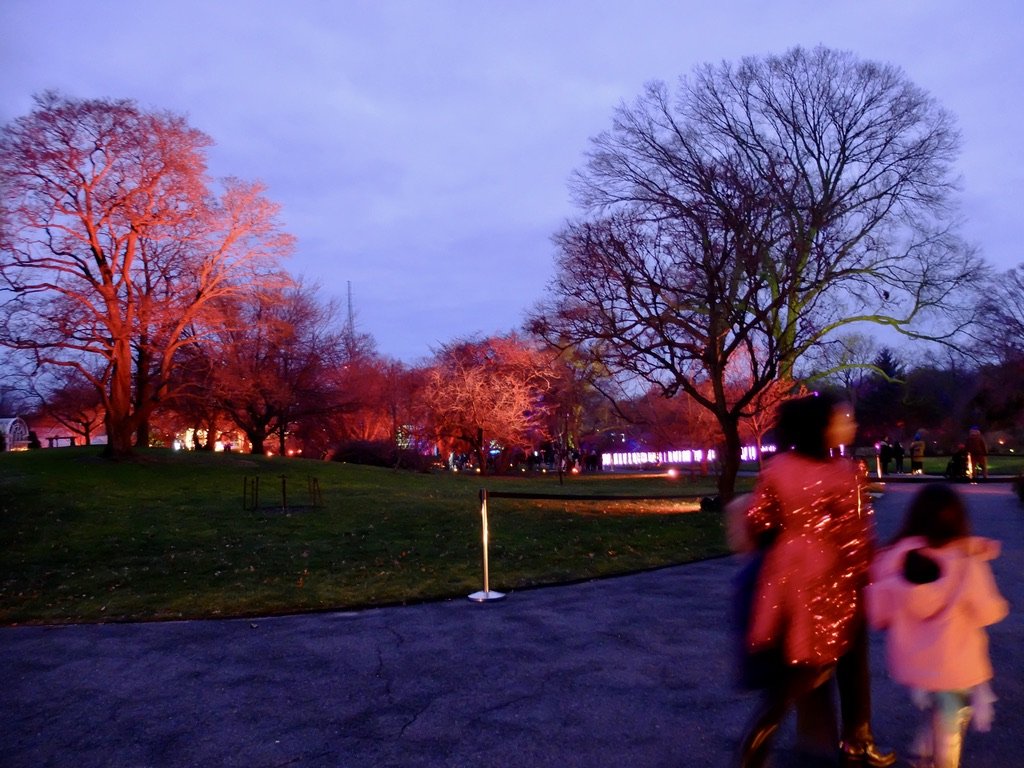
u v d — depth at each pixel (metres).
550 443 57.62
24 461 27.95
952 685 3.99
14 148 24.61
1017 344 35.91
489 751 4.84
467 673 6.46
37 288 26.09
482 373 49.69
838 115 23.75
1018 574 9.79
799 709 4.56
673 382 19.25
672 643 7.16
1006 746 4.70
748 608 4.06
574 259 18.55
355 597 9.66
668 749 4.78
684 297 18.00
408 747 4.95
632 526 15.09
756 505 4.10
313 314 43.94
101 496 21.02
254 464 31.89
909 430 56.47
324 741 5.09
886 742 4.79
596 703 5.63
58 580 11.27
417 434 53.28
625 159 20.20
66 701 6.02
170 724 5.47
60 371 29.16
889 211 24.34
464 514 17.39
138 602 9.70
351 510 18.41
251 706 5.80
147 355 32.19
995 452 47.78
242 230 28.52
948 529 4.15
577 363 24.45
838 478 4.12
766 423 32.53
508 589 10.05
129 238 27.12
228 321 29.78
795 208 17.94
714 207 17.73
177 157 26.72
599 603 9.00
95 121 25.50
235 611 9.12
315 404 44.25
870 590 4.25
